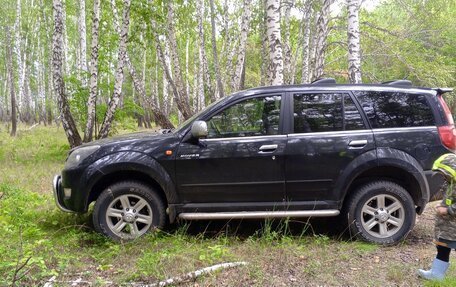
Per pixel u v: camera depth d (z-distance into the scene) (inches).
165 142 183.8
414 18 435.8
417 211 189.6
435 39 457.4
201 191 183.0
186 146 182.5
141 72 1133.7
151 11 464.4
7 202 239.3
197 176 181.9
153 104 601.9
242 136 184.4
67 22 1063.6
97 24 434.9
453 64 495.2
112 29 574.9
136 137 191.5
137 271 147.9
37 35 1196.5
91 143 195.9
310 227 207.2
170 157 181.6
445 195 138.1
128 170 183.5
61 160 445.7
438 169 137.2
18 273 136.9
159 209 185.2
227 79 848.9
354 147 180.5
